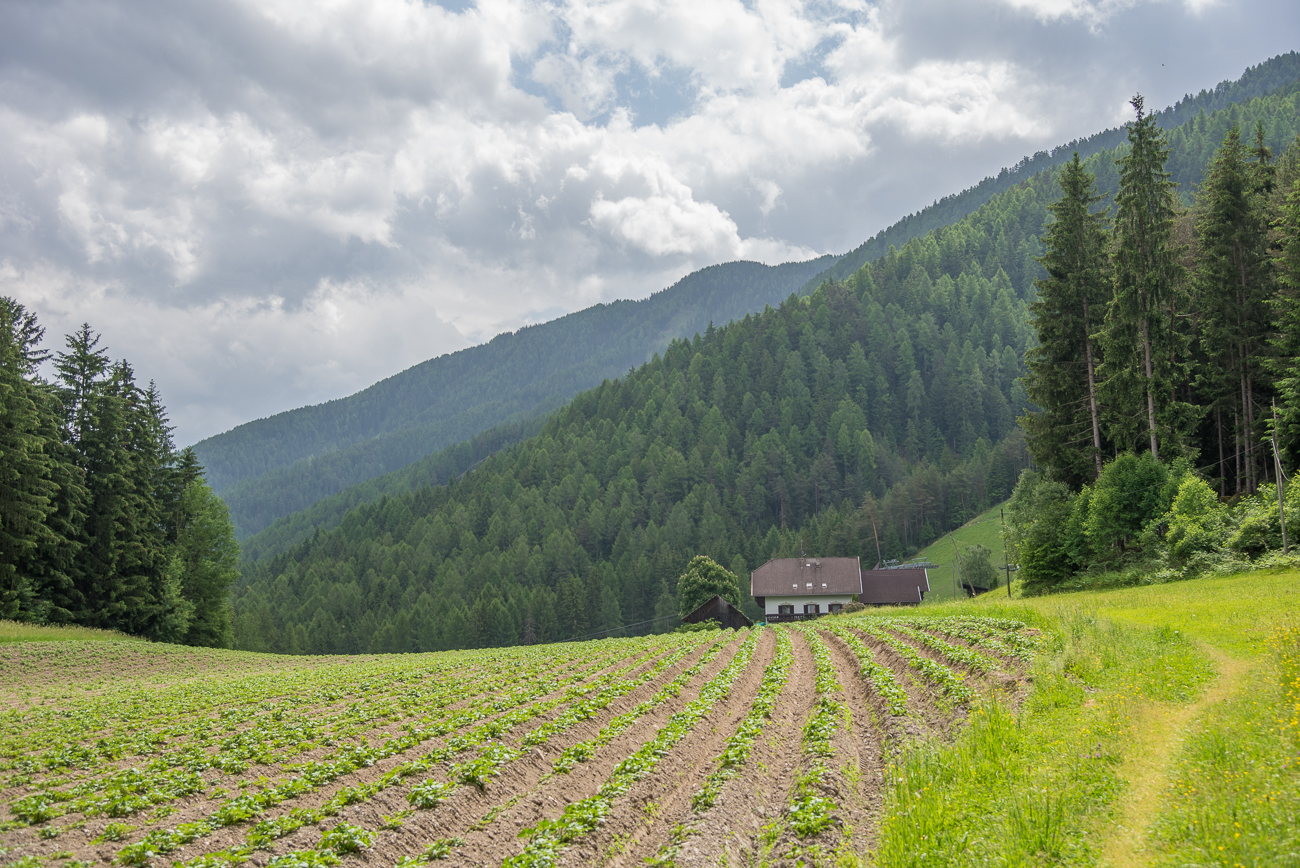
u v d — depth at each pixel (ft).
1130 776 33.09
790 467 508.12
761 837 35.35
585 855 34.65
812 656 104.17
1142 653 56.13
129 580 184.96
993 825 29.30
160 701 88.07
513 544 455.22
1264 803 26.58
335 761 50.34
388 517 572.92
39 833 37.45
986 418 564.30
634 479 517.96
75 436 184.96
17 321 175.83
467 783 44.68
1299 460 134.31
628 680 84.43
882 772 43.24
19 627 147.23
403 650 357.82
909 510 432.66
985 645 72.23
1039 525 163.84
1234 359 158.92
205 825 38.01
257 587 494.18
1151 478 143.54
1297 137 208.03
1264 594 89.10
